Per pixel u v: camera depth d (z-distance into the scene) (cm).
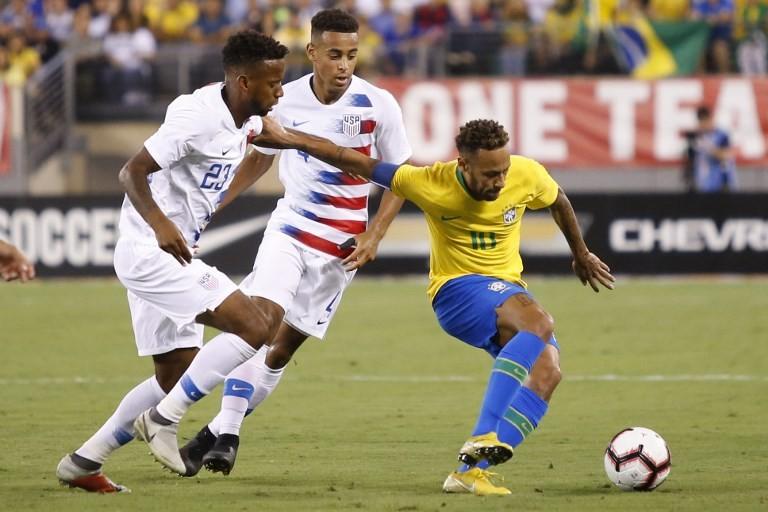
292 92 2742
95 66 7994
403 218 6694
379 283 6538
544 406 2244
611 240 6600
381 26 8106
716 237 6569
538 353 2241
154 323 2344
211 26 8275
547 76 7556
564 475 2431
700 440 2853
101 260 6694
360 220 2750
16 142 7675
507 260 2395
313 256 2703
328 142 2388
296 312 2722
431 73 7756
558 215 2448
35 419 3181
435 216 2339
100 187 8031
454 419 3186
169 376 2366
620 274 6612
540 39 7662
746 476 2397
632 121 7294
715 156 7069
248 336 2244
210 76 7981
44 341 4747
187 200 2317
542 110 7312
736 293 6003
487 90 7300
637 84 7281
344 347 4588
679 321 5147
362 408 3369
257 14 7875
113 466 2558
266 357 2703
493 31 7769
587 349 4475
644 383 3778
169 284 2273
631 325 5047
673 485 2300
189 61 7988
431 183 2306
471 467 2234
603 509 2061
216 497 2189
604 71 7581
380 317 5344
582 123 7306
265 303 2603
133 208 2311
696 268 6575
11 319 5338
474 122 2206
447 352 4466
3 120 7525
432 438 2908
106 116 8000
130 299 2388
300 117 2734
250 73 2238
